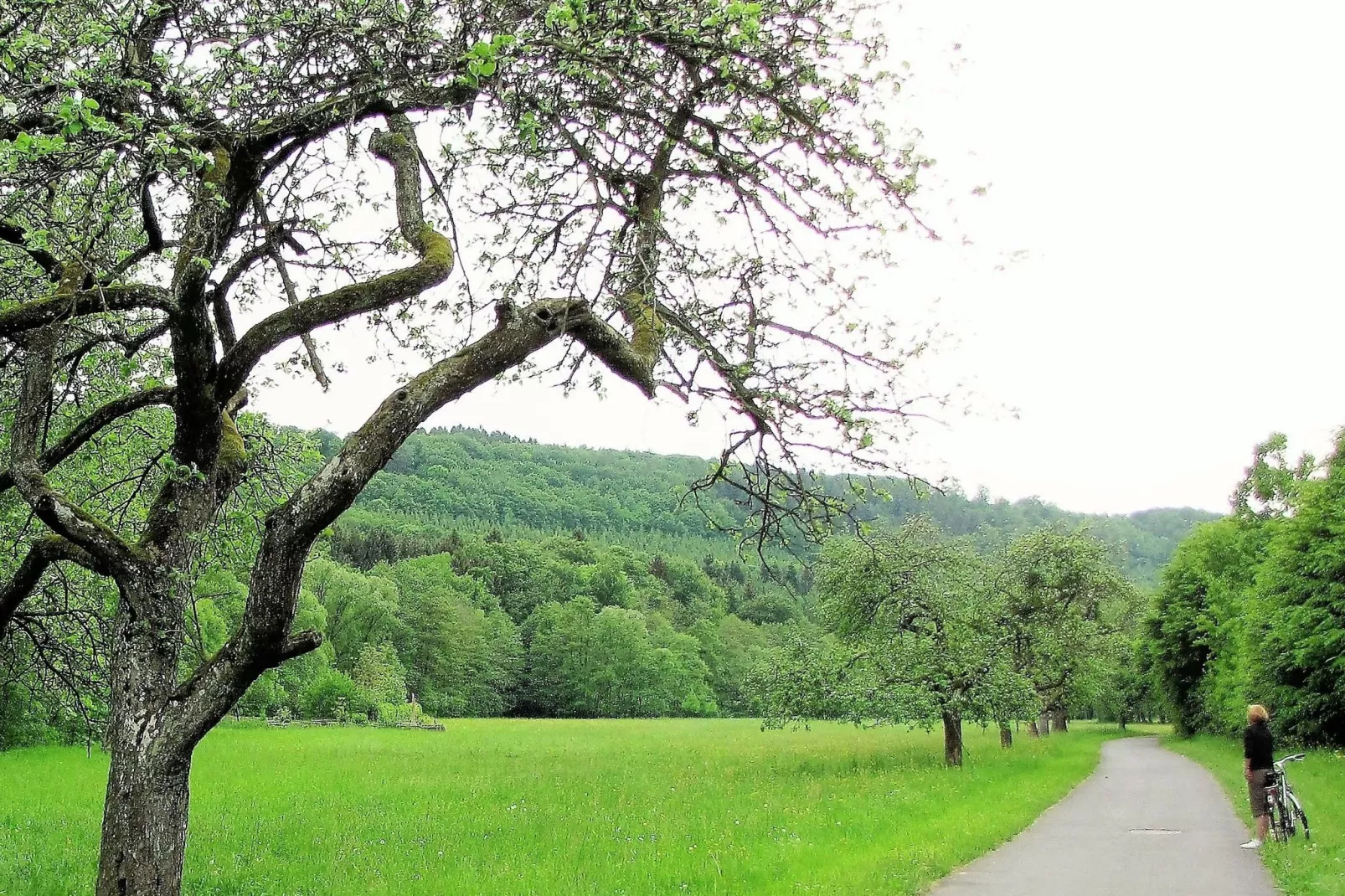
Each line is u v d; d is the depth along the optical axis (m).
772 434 7.48
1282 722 33.62
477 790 22.44
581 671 102.25
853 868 10.62
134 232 9.28
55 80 5.82
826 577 29.16
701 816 16.31
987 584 37.06
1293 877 10.09
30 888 10.96
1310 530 31.88
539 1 6.39
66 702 11.27
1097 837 13.88
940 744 41.12
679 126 7.63
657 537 194.88
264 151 7.51
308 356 9.55
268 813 18.30
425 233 7.50
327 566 84.94
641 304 7.52
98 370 9.86
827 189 7.52
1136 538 172.75
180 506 6.96
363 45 6.87
